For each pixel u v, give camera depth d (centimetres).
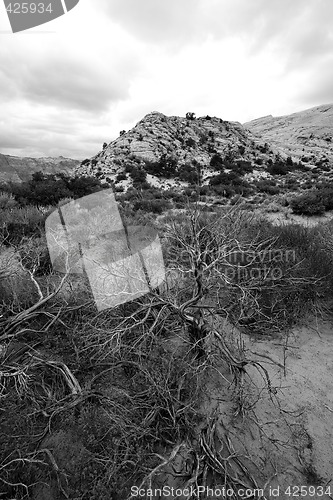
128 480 195
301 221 1144
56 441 216
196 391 253
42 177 2009
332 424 249
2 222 668
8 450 205
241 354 300
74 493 186
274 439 229
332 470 214
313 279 401
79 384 272
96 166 5194
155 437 214
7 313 370
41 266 477
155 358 291
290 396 277
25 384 248
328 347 344
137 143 5775
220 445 229
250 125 16888
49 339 323
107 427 219
